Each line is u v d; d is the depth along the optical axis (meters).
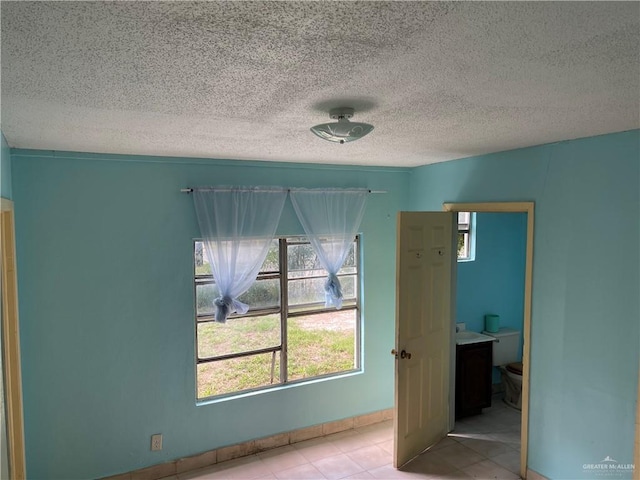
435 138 2.71
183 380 3.39
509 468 3.38
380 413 4.23
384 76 1.49
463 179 3.67
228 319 3.62
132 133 2.40
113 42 1.17
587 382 2.74
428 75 1.48
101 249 3.09
